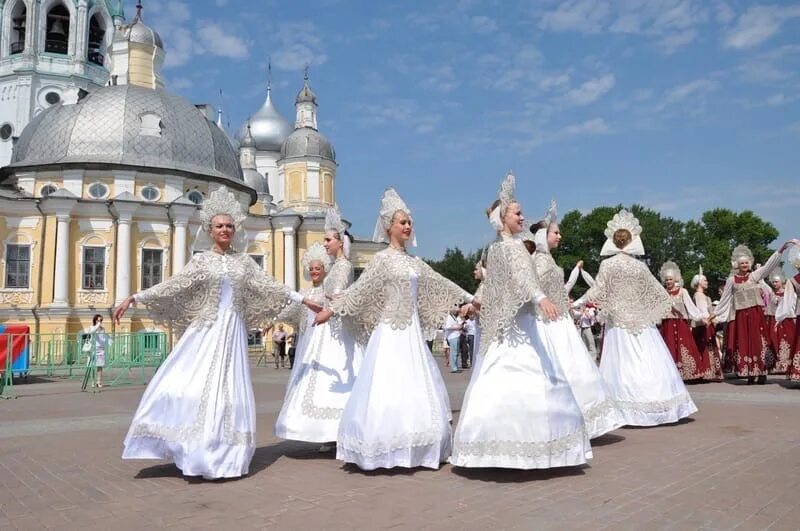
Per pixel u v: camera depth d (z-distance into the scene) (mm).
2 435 9047
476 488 5148
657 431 7715
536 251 7820
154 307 6074
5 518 4711
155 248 33844
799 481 5145
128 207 33125
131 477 6016
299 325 7766
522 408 5352
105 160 34656
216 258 6250
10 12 56969
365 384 5934
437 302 6430
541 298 5395
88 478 6031
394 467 5844
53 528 4438
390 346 6016
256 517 4531
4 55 56719
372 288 6289
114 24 59406
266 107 62406
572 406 5523
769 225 55719
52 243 32469
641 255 8789
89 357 19156
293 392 6914
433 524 4246
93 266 33094
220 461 5633
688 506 4512
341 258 7887
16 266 32312
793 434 7215
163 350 20594
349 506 4738
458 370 20578
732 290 13359
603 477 5402
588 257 53500
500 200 6094
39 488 5676
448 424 6105
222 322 6047
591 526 4113
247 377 6125
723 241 55719
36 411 12328
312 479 5684
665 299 8492
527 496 4867
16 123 54625
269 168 60531
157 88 41750
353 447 5805
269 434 8484
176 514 4672
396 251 6457
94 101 37062
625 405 8094
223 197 6508
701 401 10477
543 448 5277
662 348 8391
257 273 6426
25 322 31734
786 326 12977
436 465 5781
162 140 36469
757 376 13602
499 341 5617
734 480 5207
